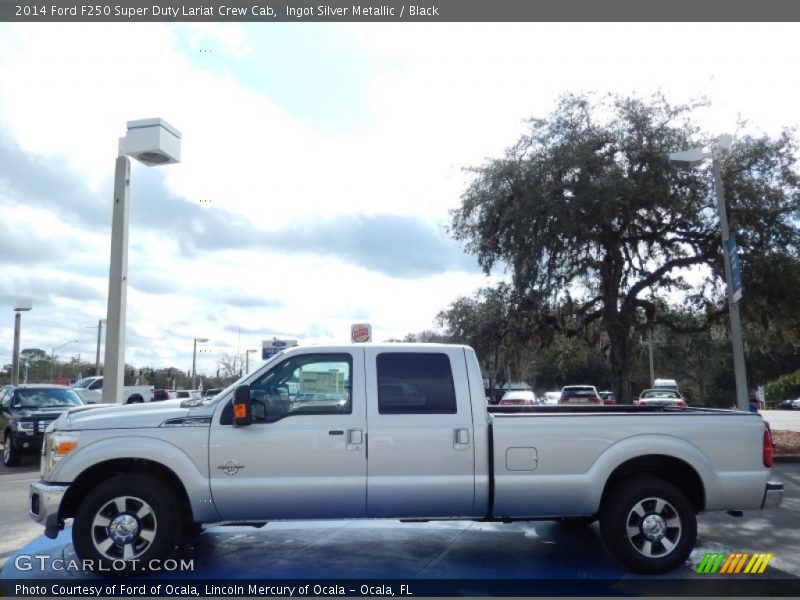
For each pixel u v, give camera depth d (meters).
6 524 8.65
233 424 6.26
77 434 6.20
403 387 6.50
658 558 6.32
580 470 6.39
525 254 19.62
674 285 21.00
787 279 17.97
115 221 14.02
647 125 19.08
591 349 26.03
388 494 6.24
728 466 6.56
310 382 6.51
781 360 53.72
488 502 6.37
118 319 13.81
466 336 31.19
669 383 40.66
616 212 18.58
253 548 7.22
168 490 6.17
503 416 6.53
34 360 54.31
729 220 19.16
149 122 13.19
